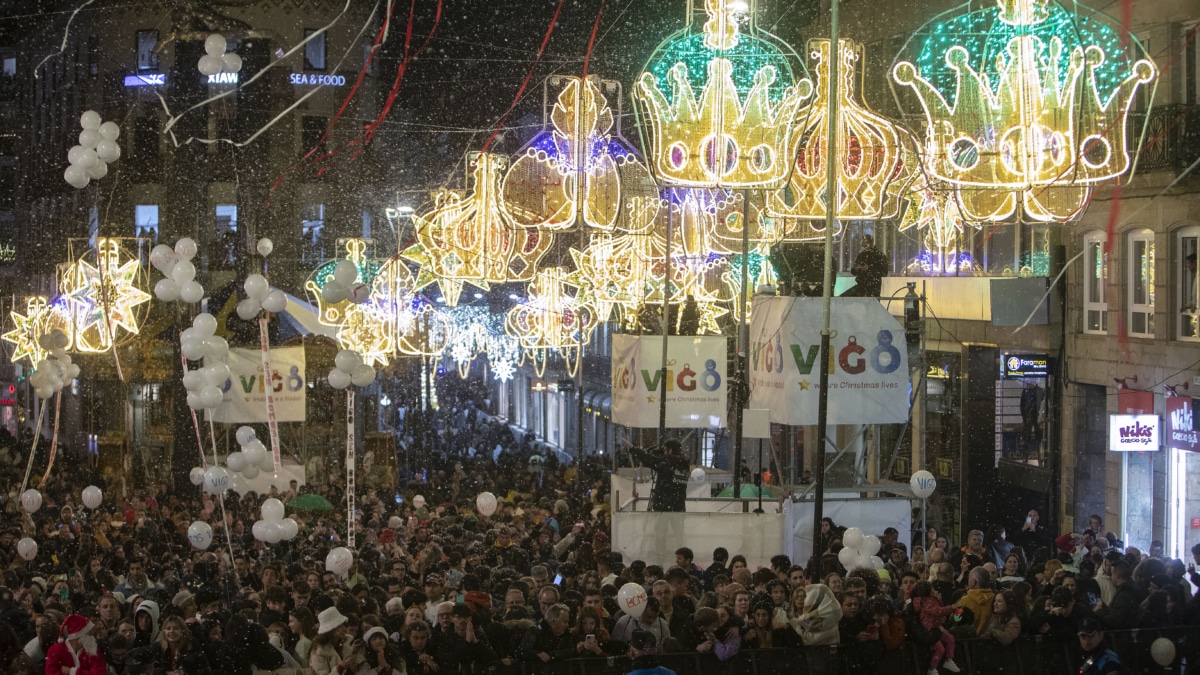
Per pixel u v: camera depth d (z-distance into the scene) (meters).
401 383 77.69
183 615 16.14
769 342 25.00
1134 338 31.48
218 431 46.59
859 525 25.92
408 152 83.06
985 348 38.00
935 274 40.62
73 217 76.00
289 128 75.50
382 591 19.05
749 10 23.81
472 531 28.59
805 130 23.38
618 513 23.58
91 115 21.27
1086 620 16.28
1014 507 37.59
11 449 54.06
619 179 27.80
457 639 15.48
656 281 40.09
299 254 75.12
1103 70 31.78
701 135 23.23
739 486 26.16
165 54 74.19
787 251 35.12
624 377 28.70
